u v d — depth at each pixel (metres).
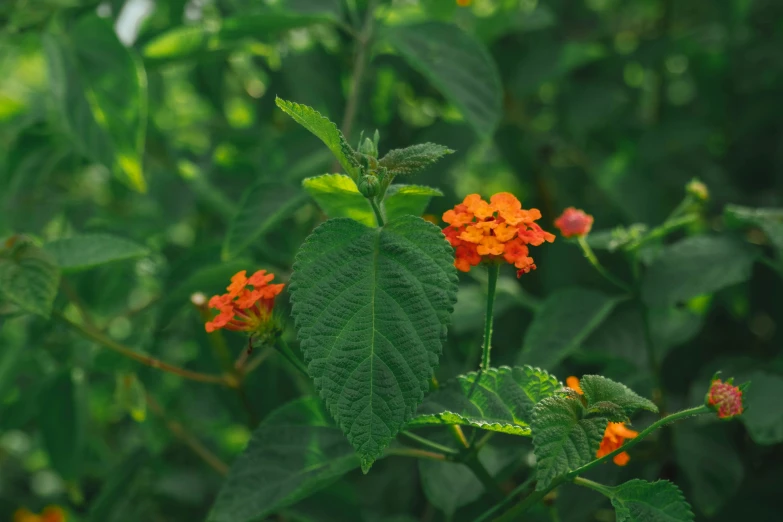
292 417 0.57
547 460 0.49
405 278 0.50
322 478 0.56
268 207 0.66
